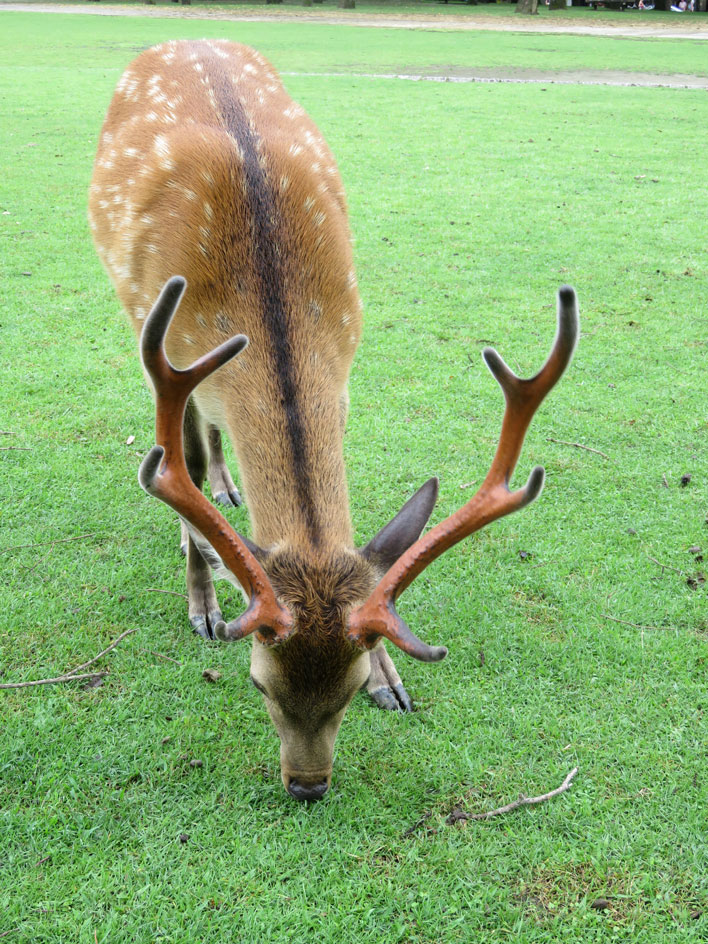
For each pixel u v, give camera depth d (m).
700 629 1.76
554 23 16.50
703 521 2.04
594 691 1.63
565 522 2.05
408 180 4.76
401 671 1.67
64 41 11.16
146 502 2.09
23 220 3.90
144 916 1.27
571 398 2.53
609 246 3.77
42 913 1.27
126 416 2.38
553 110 6.98
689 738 1.54
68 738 1.52
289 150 1.63
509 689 1.63
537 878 1.33
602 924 1.28
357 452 2.26
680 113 6.92
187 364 1.58
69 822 1.39
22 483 2.11
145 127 1.81
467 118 6.55
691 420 2.42
